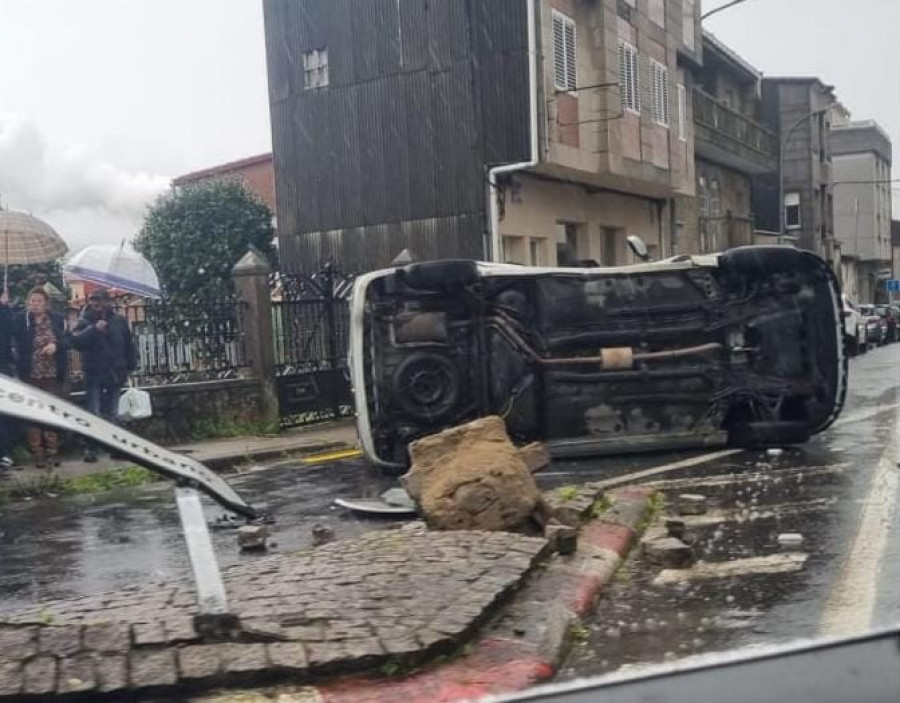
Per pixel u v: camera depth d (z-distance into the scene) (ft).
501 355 31.60
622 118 75.10
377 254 70.49
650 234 91.25
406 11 68.28
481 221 66.13
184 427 42.52
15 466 35.04
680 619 15.84
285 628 14.10
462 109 66.28
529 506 20.81
